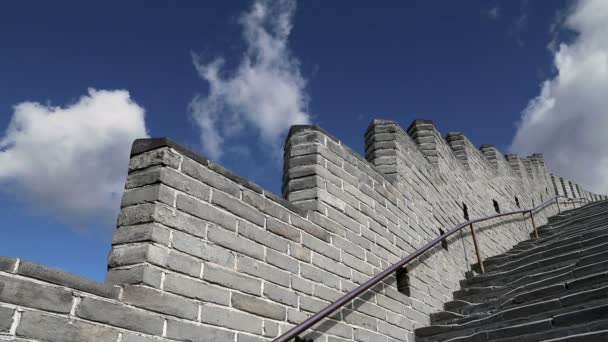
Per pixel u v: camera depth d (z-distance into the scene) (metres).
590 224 6.71
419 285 4.84
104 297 2.10
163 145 2.65
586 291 3.59
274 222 3.24
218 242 2.74
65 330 1.90
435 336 4.25
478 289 5.33
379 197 4.72
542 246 5.98
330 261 3.66
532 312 3.79
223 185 2.94
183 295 2.42
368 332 3.75
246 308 2.75
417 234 5.28
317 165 3.98
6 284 1.79
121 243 2.42
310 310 3.26
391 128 5.73
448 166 7.45
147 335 2.19
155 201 2.48
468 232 7.29
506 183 11.13
